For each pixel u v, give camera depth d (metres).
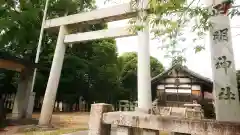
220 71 3.82
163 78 16.33
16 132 7.71
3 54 8.41
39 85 17.73
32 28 13.28
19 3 13.19
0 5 12.55
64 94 20.52
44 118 9.20
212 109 13.52
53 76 9.76
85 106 24.05
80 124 11.04
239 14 2.35
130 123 2.44
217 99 3.72
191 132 1.97
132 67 28.08
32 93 11.63
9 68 10.35
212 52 4.00
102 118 2.73
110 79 23.16
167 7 2.14
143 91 7.71
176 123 2.09
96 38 9.47
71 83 20.16
